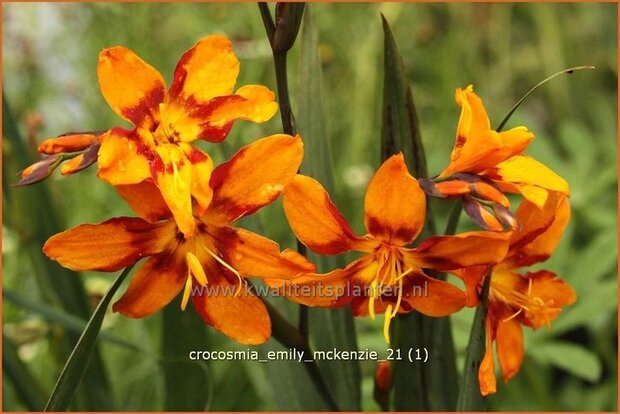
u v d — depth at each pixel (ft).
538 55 2.55
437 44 2.37
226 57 0.98
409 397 1.18
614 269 1.57
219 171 0.96
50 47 2.12
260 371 1.59
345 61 2.18
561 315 1.44
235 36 1.89
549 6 2.39
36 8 2.06
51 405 1.01
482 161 0.97
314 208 0.98
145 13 2.00
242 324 1.01
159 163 0.95
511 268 1.10
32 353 1.56
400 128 1.13
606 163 1.89
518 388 1.62
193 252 1.00
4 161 1.37
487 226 0.95
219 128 0.96
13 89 2.11
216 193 0.97
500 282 1.10
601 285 1.45
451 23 2.43
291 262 0.98
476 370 1.03
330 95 2.18
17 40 2.09
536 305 1.10
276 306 1.22
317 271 1.21
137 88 0.96
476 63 2.42
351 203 1.97
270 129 1.87
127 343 1.24
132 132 0.95
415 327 1.17
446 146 2.13
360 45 2.15
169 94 0.97
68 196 1.92
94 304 1.52
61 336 1.42
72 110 2.10
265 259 0.98
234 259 0.99
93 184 1.83
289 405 1.24
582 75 2.52
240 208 0.97
